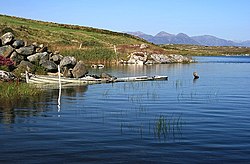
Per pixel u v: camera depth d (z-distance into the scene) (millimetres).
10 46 36250
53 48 71812
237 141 12875
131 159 10734
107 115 18031
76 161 10523
